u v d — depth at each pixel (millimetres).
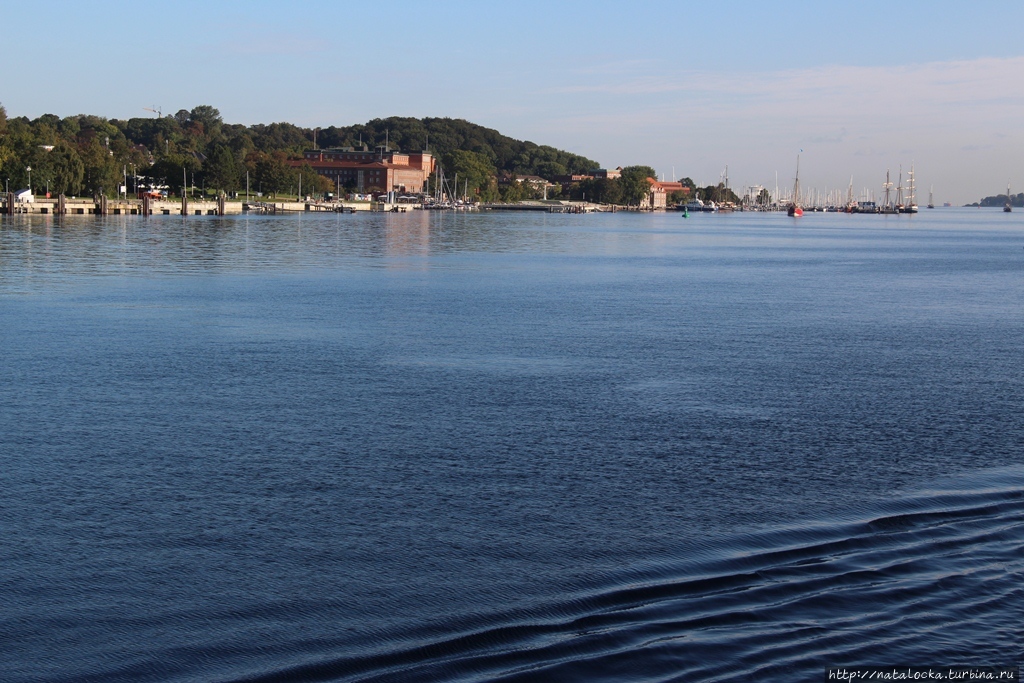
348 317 48219
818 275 82438
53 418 26734
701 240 156375
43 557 17188
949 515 19453
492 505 20047
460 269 80625
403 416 27469
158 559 17188
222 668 13781
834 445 24844
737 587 16203
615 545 17984
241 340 40500
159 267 75250
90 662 13898
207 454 23438
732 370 35219
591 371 34625
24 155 168375
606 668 13758
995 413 28625
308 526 18781
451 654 14141
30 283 61812
